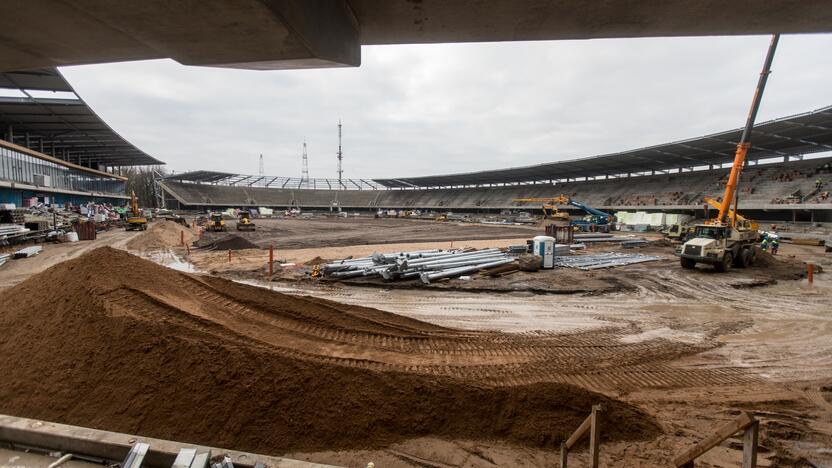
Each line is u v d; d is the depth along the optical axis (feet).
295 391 18.88
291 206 380.78
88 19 12.76
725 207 69.97
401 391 19.54
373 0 15.66
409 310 42.24
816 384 25.43
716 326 37.76
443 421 18.69
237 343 22.41
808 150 167.32
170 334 21.21
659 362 28.76
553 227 104.37
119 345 20.65
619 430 18.65
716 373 26.99
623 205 217.97
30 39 14.71
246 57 15.39
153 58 16.97
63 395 19.04
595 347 31.65
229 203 357.41
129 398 18.69
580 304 45.75
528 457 17.13
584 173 270.26
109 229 146.51
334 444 17.53
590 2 15.53
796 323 38.75
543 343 32.42
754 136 143.23
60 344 21.43
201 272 62.90
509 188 324.39
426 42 19.66
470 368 26.45
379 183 428.97
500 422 18.57
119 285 26.84
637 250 96.58
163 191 333.62
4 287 50.65
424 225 205.87
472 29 18.11
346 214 324.39
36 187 152.25
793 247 111.14
